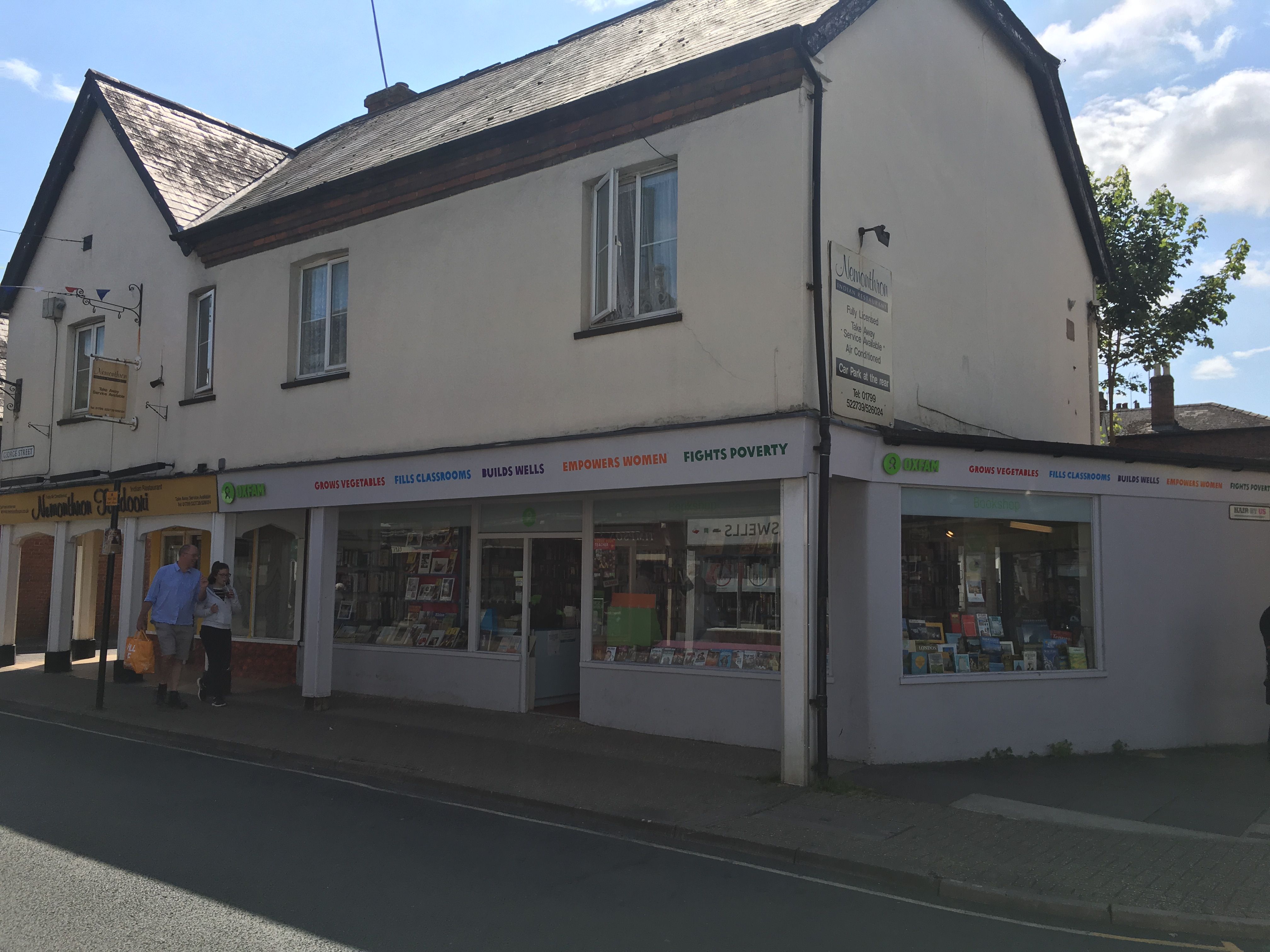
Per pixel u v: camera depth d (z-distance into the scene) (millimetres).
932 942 5012
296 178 15125
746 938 4977
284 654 14438
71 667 16406
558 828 7160
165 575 12227
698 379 8945
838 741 9047
